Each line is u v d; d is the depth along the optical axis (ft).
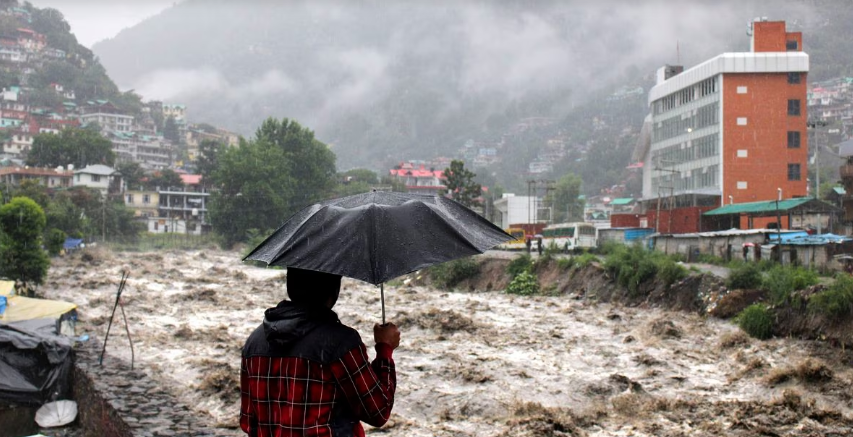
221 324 90.12
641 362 64.23
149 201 386.93
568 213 392.88
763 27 223.51
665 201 230.07
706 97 227.40
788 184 215.51
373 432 43.29
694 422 45.65
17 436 42.68
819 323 70.28
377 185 409.90
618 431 43.98
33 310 64.44
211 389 50.98
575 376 58.70
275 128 349.61
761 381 56.49
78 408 44.57
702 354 68.59
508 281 142.10
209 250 304.30
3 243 100.22
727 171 216.33
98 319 87.97
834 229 173.99
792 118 216.13
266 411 10.57
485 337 77.87
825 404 50.19
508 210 338.34
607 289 115.03
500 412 47.88
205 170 443.73
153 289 136.46
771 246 116.37
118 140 563.07
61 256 223.10
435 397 51.39
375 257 10.68
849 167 192.13
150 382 40.45
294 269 11.21
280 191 315.99
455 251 11.02
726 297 88.79
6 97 591.37
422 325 84.79
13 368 45.06
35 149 399.24
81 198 308.40
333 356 10.50
